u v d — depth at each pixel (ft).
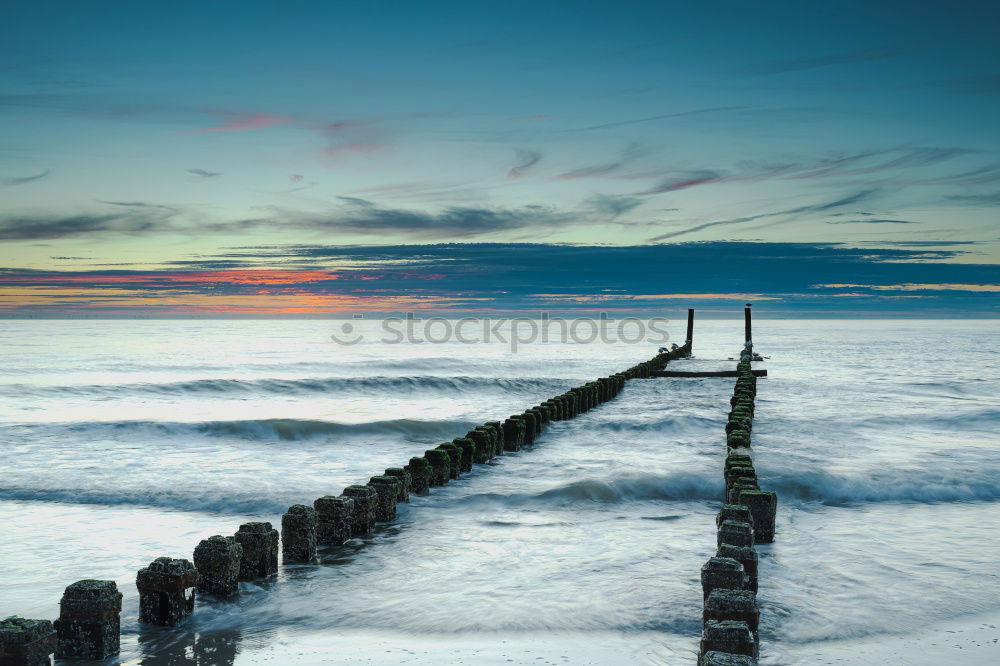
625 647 28.89
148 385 144.66
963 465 67.21
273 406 125.80
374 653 28.17
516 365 220.43
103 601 27.17
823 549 42.42
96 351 277.03
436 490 57.88
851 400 127.65
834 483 58.18
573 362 237.45
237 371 192.34
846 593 35.17
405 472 53.16
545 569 38.55
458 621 31.45
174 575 30.63
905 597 34.73
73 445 83.51
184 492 57.72
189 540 45.06
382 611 32.50
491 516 49.88
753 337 509.35
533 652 28.35
